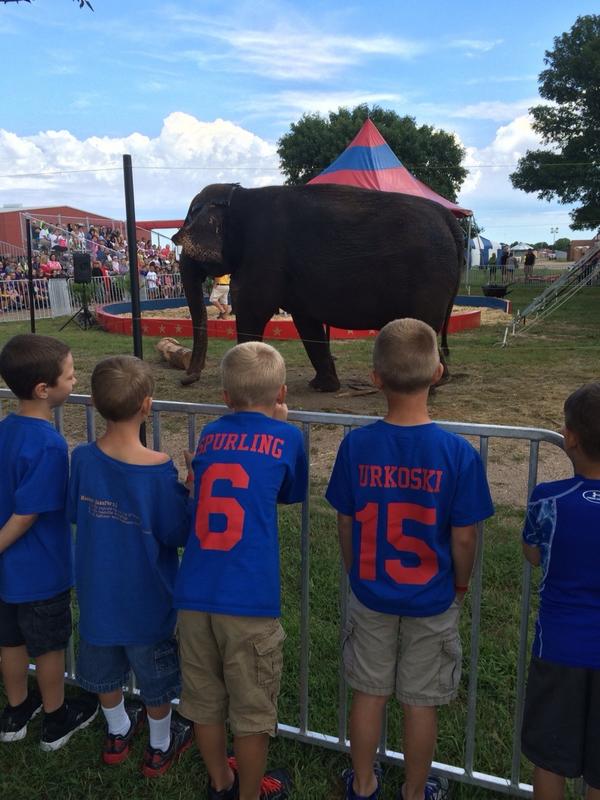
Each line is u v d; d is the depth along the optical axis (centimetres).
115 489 221
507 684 281
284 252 718
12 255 2936
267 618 207
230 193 742
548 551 189
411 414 206
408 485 200
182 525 221
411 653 208
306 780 234
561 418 714
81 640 236
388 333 205
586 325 1612
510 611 335
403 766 237
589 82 3152
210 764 221
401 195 712
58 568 245
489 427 208
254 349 216
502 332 1510
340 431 664
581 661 184
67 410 797
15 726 259
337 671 291
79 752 252
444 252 703
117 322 1588
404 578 201
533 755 195
